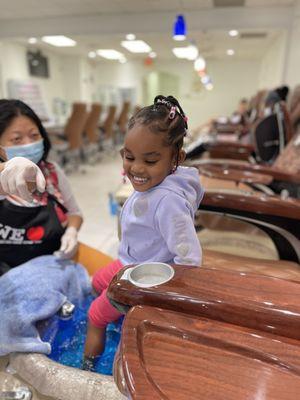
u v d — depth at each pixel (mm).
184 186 831
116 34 6457
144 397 404
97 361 896
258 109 4645
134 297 549
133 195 879
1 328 824
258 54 9742
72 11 6156
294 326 477
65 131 4969
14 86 7848
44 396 715
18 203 1062
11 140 1034
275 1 5477
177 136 742
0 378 784
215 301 514
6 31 6793
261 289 542
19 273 973
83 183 4652
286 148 2240
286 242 1229
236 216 1226
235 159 2637
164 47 8594
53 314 939
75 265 1149
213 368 438
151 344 472
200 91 11531
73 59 10320
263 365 439
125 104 7984
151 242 821
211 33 6648
